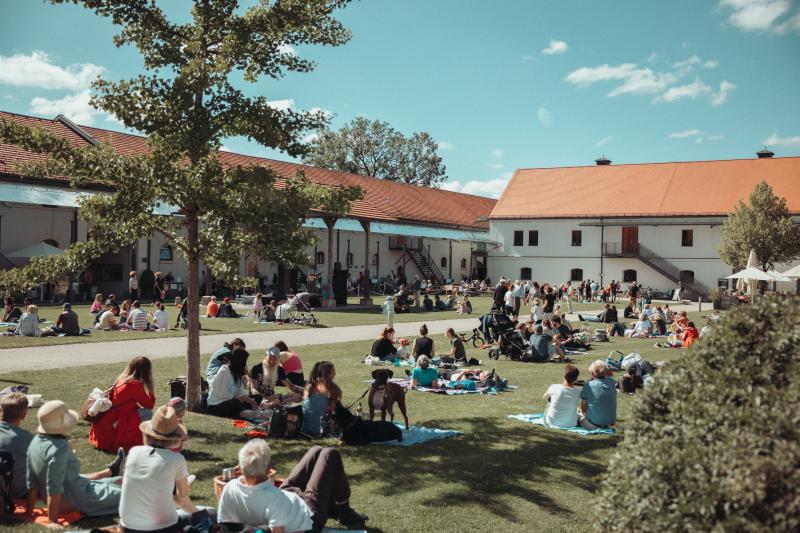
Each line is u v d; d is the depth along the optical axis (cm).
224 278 1034
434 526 652
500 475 813
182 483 578
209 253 1066
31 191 3300
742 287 3950
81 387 1244
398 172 8869
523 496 744
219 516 547
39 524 602
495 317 2098
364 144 8688
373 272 5812
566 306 4344
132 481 557
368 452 896
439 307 3812
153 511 555
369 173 8812
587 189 6450
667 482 400
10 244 3397
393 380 1456
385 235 5953
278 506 534
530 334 2045
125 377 849
